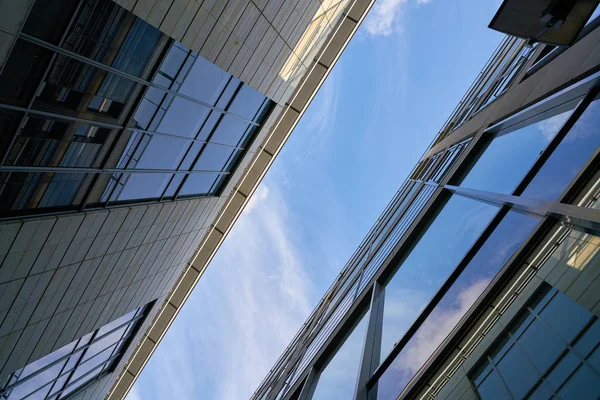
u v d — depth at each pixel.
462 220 13.10
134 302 22.05
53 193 12.67
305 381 16.36
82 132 12.61
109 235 16.00
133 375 28.98
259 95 22.86
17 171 11.02
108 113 13.35
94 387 24.20
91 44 11.33
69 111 11.74
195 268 28.56
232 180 24.98
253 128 24.55
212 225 27.36
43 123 11.11
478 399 6.87
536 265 7.55
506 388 6.45
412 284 14.06
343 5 26.67
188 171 20.02
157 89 15.00
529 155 10.65
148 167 16.84
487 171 13.74
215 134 20.66
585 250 6.39
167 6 12.74
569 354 5.62
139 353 29.08
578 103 9.00
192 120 18.25
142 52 13.37
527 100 13.10
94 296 17.48
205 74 17.28
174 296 28.77
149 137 16.03
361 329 15.25
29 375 16.72
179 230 21.80
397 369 10.09
